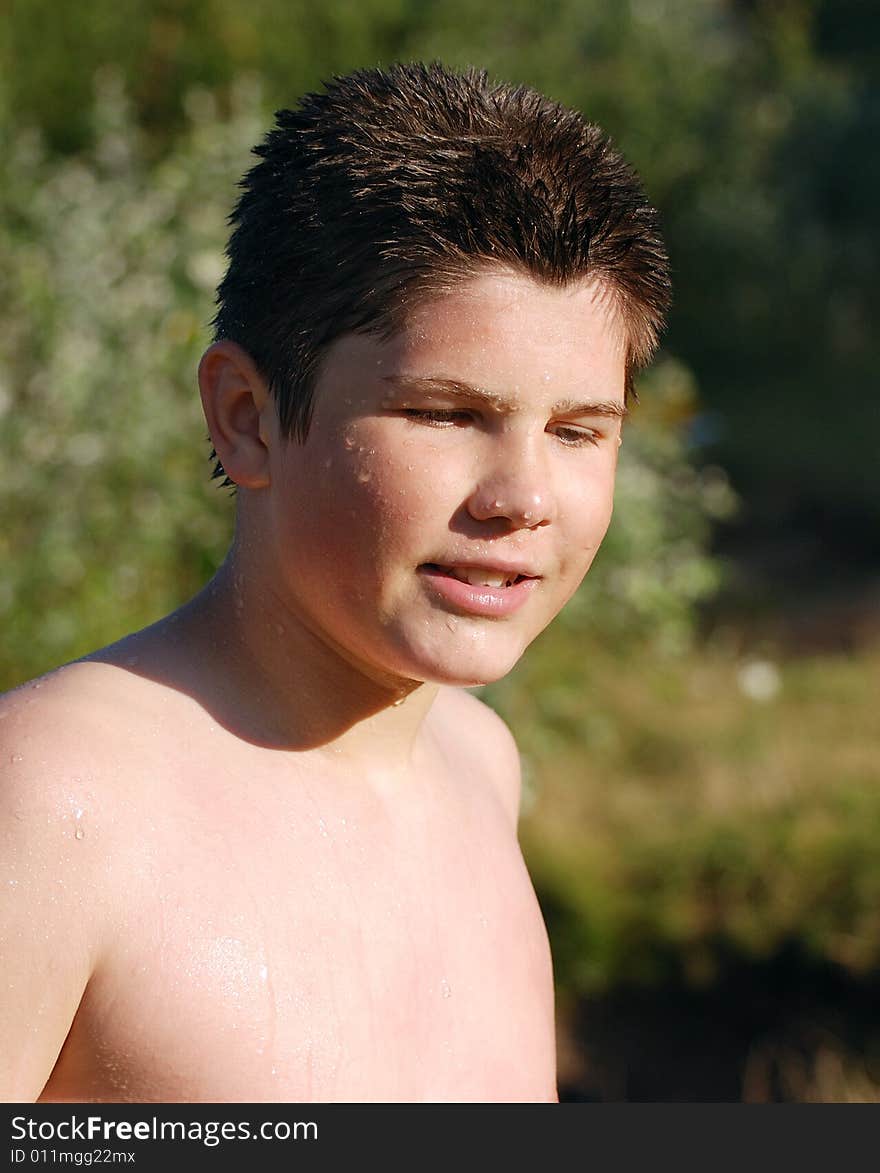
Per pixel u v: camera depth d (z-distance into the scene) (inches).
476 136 82.0
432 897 90.6
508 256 77.3
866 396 810.2
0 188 315.6
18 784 73.9
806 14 1008.9
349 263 78.1
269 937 78.5
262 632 86.6
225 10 533.0
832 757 372.5
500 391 77.2
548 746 336.2
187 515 276.8
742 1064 281.7
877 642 467.8
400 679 89.4
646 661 422.6
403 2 603.5
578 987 299.7
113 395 272.4
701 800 347.9
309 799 85.4
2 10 491.2
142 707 81.5
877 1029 286.7
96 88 474.3
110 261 293.3
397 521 77.7
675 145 777.6
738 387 832.3
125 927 73.9
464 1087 86.7
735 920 305.7
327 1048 78.9
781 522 600.1
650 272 85.6
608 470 84.8
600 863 321.1
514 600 80.4
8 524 269.0
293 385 80.9
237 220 88.6
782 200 863.7
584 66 714.8
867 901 304.7
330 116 84.4
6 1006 70.1
